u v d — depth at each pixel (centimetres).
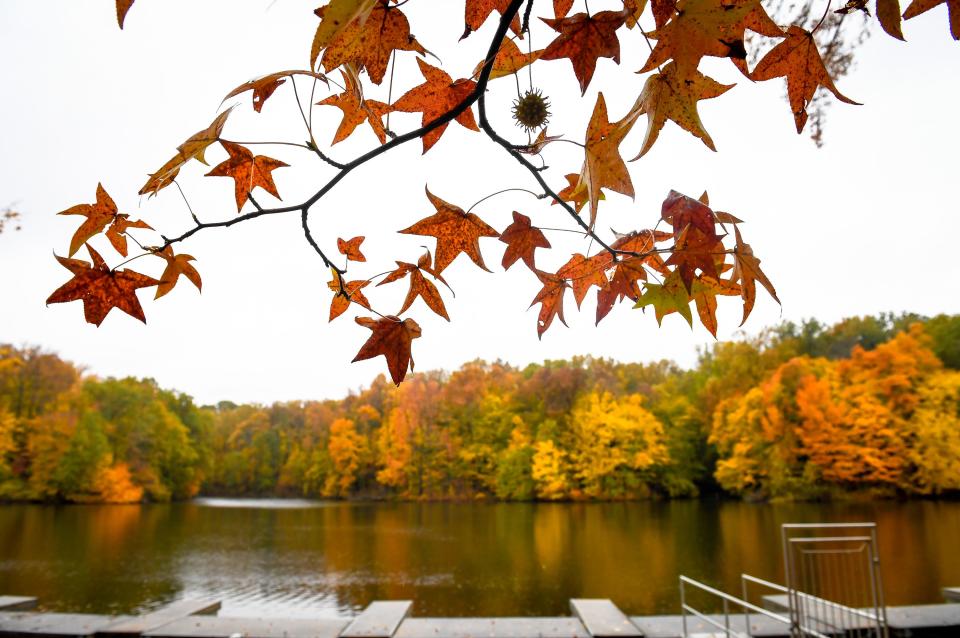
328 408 5988
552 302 113
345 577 1462
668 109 74
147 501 4722
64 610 1120
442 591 1280
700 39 69
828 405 3070
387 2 77
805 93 79
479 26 84
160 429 5016
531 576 1401
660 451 3831
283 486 5762
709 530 2133
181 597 1251
